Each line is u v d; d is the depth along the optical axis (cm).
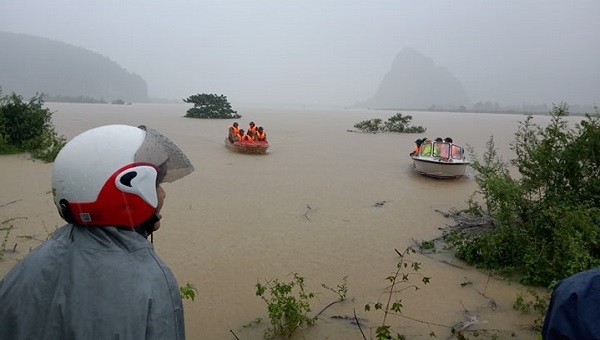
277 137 2380
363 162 1555
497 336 451
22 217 780
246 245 695
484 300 529
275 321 452
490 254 618
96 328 156
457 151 1337
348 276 591
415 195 1062
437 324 475
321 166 1451
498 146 2189
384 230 787
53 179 175
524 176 748
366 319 483
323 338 448
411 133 2833
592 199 654
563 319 172
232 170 1325
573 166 679
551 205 654
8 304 165
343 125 3500
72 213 170
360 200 1002
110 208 169
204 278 575
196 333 452
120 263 167
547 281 559
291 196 1021
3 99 1540
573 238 550
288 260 640
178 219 817
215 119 3706
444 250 691
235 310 498
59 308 159
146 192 176
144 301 162
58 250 172
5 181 1042
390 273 604
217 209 893
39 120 1506
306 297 488
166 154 196
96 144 175
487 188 721
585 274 182
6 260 596
